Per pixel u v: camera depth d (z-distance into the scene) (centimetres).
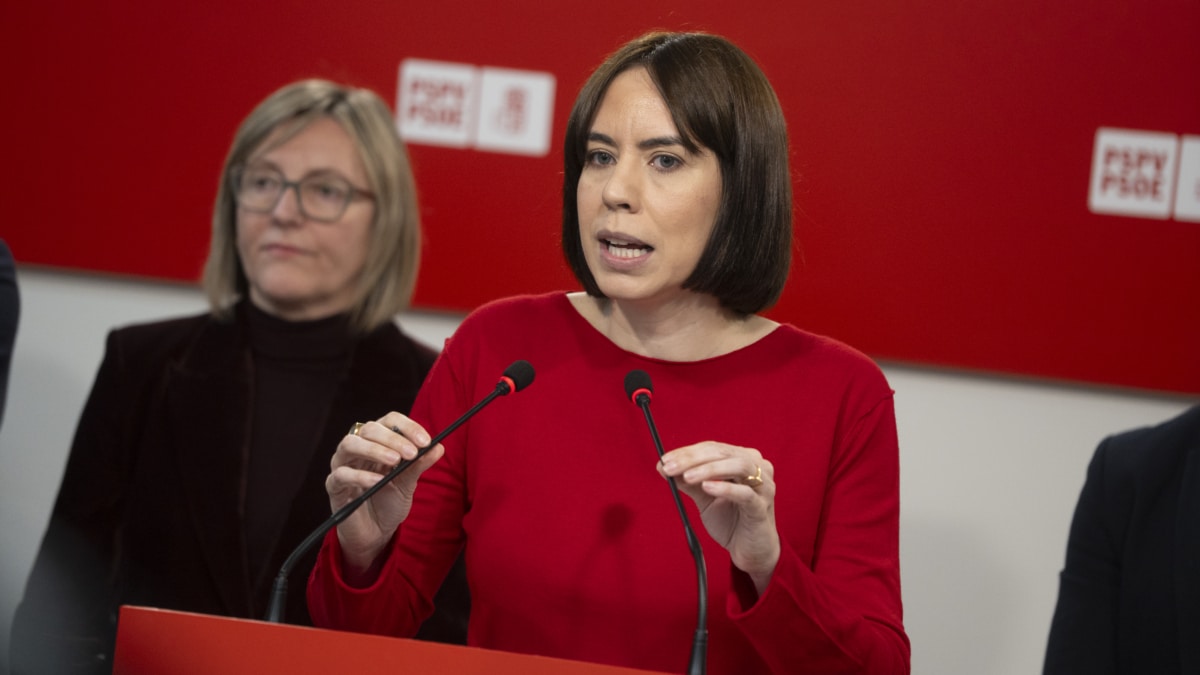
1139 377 421
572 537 253
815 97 429
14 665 356
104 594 364
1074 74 421
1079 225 421
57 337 453
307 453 372
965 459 430
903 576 430
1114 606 314
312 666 187
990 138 424
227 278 394
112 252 452
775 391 264
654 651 247
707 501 224
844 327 429
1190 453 311
